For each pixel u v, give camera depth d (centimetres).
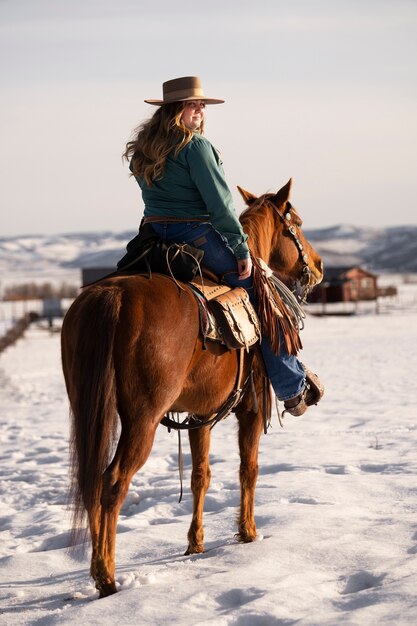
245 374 593
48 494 915
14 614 465
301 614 433
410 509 691
